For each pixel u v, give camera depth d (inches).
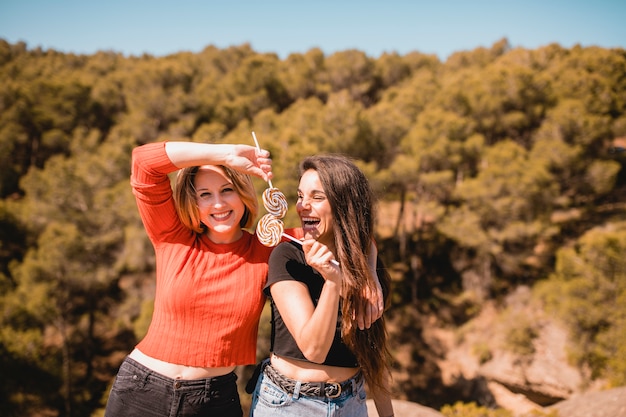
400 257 717.3
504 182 517.3
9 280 422.3
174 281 58.1
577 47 835.4
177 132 652.1
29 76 960.3
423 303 637.3
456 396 518.3
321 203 58.3
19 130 680.4
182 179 58.5
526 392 476.4
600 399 171.3
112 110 793.6
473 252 665.6
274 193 57.4
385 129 577.9
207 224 59.1
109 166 538.6
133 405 58.5
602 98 660.1
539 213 530.6
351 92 911.0
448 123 585.0
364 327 58.3
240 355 60.1
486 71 727.1
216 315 57.8
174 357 57.6
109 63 1194.6
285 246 59.1
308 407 57.7
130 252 457.1
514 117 630.5
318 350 50.4
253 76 839.7
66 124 727.7
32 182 503.5
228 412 61.1
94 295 516.1
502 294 604.1
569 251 454.9
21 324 379.6
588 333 406.0
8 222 486.9
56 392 368.8
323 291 50.0
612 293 399.9
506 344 499.2
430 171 572.4
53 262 422.0
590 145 612.4
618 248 412.8
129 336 569.0
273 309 60.6
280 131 570.6
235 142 466.0
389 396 68.8
